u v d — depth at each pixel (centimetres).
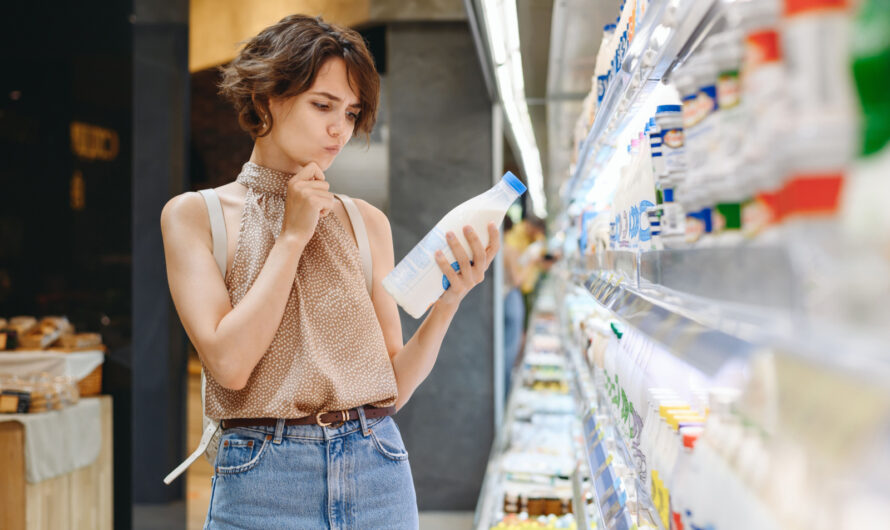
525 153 500
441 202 434
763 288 43
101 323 401
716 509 58
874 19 31
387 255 144
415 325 429
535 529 251
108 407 392
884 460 28
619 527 117
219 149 849
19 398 326
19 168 407
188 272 118
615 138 176
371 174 603
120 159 404
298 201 117
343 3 470
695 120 66
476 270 128
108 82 404
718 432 63
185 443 417
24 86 407
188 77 419
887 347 29
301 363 119
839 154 33
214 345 112
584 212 242
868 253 31
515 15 222
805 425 36
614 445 163
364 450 121
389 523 123
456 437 435
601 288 148
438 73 433
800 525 37
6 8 404
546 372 494
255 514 117
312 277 124
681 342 63
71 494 354
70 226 405
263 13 587
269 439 117
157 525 403
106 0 401
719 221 59
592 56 286
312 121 121
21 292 407
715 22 84
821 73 35
